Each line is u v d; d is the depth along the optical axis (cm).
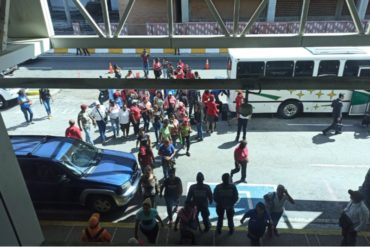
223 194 717
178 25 2284
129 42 515
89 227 589
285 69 1352
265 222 661
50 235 788
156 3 2416
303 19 491
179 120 1167
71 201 836
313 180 987
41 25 497
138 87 392
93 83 395
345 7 2011
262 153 1144
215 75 1978
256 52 1380
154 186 797
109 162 895
